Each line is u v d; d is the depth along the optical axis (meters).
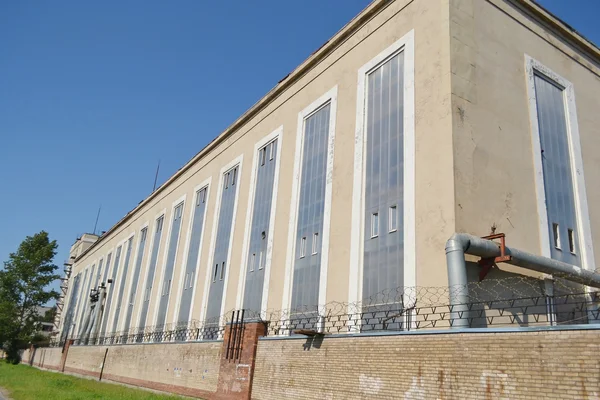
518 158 17.02
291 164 23.78
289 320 20.25
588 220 18.73
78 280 64.75
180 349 25.02
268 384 17.12
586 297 16.81
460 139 15.41
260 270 24.00
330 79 22.50
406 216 16.06
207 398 20.88
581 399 8.51
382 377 12.65
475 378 10.34
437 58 16.66
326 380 14.54
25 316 61.41
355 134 19.75
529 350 9.53
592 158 20.30
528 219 16.48
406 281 15.34
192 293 30.75
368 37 20.64
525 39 19.25
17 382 31.36
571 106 20.20
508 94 17.61
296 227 22.03
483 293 14.11
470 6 17.55
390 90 18.69
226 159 31.47
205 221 32.03
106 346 36.84
